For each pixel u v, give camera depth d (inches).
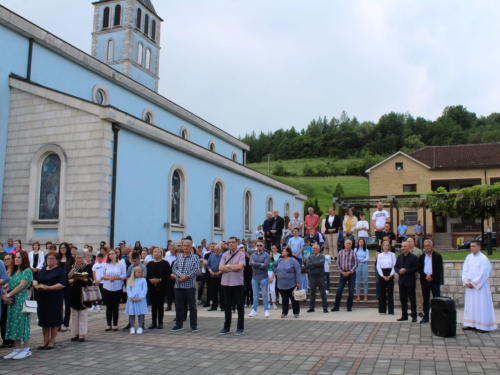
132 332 390.9
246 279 559.8
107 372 271.0
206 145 1270.9
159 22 1473.9
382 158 4306.1
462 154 1705.2
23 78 729.6
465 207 1002.1
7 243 692.1
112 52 1336.1
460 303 546.3
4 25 725.3
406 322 424.2
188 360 295.7
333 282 631.2
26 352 310.2
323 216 2536.9
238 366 278.2
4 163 716.7
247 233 1185.4
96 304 538.3
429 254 417.1
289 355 303.3
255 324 432.8
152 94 1023.0
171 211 836.0
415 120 5315.0
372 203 1049.5
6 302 307.9
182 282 403.2
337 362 281.0
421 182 1641.2
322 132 5910.4
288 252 474.9
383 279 483.5
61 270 336.5
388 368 263.3
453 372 252.1
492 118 4879.4
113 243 668.1
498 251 877.8
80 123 679.7
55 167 693.3
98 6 1364.4
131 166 724.7
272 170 4274.1
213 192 1002.7
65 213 666.8
